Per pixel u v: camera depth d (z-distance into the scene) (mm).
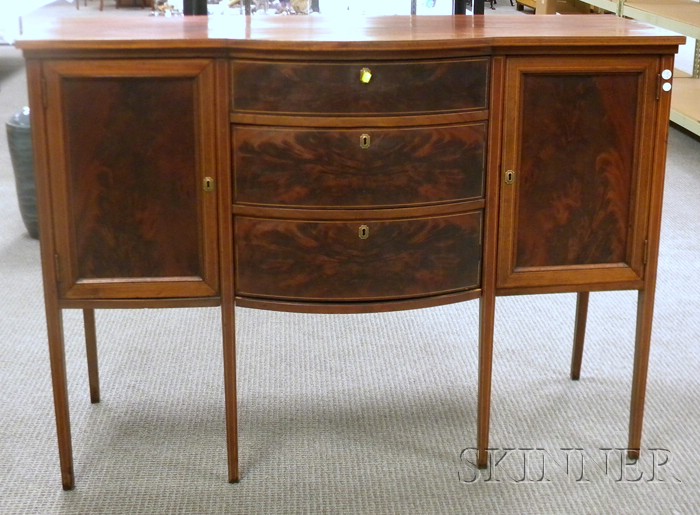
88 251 2033
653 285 2172
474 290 2133
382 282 2064
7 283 3396
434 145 1995
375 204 2008
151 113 1960
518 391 2627
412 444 2361
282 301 2076
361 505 2109
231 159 1991
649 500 2135
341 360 2818
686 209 4254
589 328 3051
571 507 2107
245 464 2268
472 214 2072
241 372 2736
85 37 1918
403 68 1930
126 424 2443
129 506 2102
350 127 1948
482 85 1997
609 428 2436
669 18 4941
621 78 2041
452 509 2098
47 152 1964
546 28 2164
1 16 6984
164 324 3064
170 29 2086
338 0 5406
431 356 2854
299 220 2012
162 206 2018
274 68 1918
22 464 2260
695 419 2480
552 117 2041
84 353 2850
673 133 5691
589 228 2123
